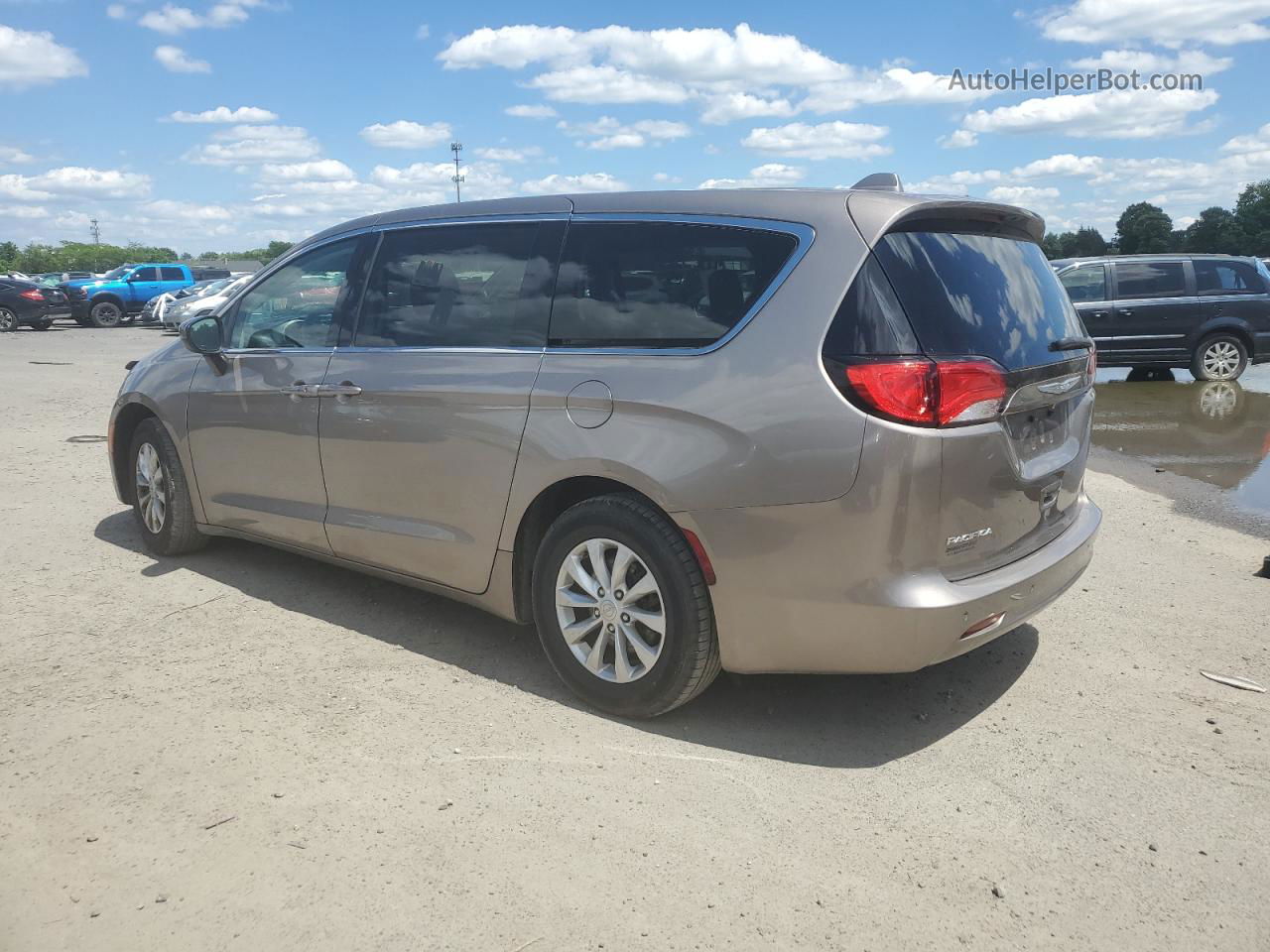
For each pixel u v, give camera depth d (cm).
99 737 346
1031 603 353
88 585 505
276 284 495
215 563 544
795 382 320
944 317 326
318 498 462
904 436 309
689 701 377
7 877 269
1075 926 258
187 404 518
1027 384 342
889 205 332
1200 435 1070
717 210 357
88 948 242
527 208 407
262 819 297
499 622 466
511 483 382
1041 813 310
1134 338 1472
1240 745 357
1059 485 376
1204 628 472
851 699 392
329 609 477
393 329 434
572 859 281
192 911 256
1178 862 286
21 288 2853
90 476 762
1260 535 650
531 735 355
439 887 268
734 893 267
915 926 256
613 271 372
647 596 357
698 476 332
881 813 309
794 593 325
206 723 358
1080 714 380
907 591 315
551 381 371
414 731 356
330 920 254
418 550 421
